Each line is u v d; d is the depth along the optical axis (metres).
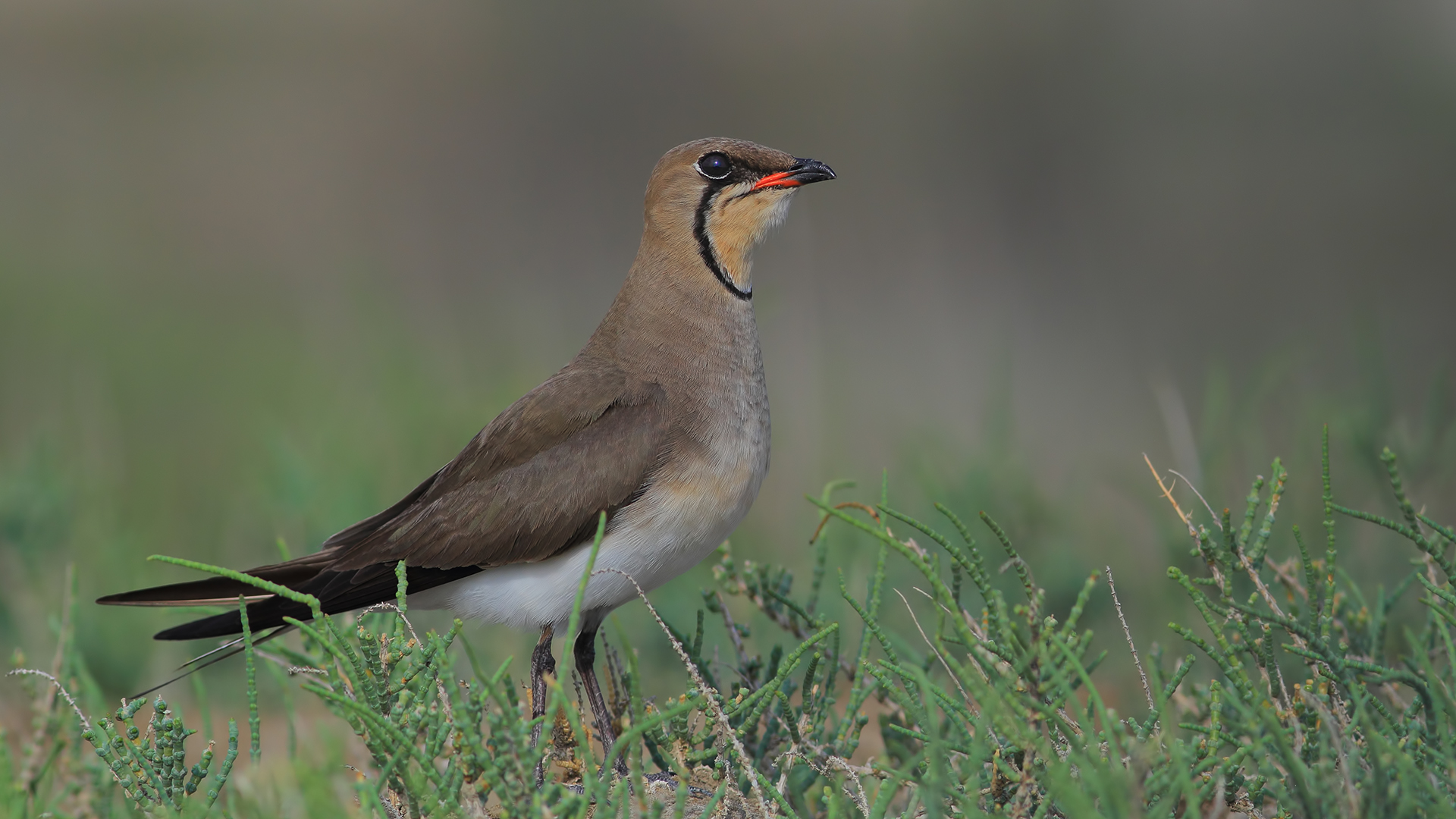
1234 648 7.42
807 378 18.73
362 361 22.83
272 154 33.66
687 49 34.28
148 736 7.98
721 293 10.20
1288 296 25.00
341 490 15.16
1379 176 27.33
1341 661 7.18
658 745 8.38
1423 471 11.97
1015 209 29.84
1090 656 12.07
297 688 11.80
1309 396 14.50
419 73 35.44
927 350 23.66
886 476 8.54
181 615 13.06
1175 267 26.67
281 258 30.34
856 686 8.53
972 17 33.09
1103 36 31.52
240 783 9.29
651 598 12.87
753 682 9.13
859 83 32.91
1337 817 6.45
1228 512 7.79
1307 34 29.81
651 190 10.38
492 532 9.65
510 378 18.61
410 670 7.66
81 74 35.59
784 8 34.72
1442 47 28.94
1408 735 7.05
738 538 14.82
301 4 36.12
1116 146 29.75
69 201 32.09
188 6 37.47
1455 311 22.48
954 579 8.20
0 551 13.37
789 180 10.23
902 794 8.56
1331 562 7.66
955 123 32.09
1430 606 7.16
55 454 15.29
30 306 26.25
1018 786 7.10
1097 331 24.73
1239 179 28.42
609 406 9.83
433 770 7.06
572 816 6.86
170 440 20.73
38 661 12.16
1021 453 16.22
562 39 35.16
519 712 7.23
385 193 33.09
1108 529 14.16
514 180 33.62
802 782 8.35
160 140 34.19
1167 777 6.62
